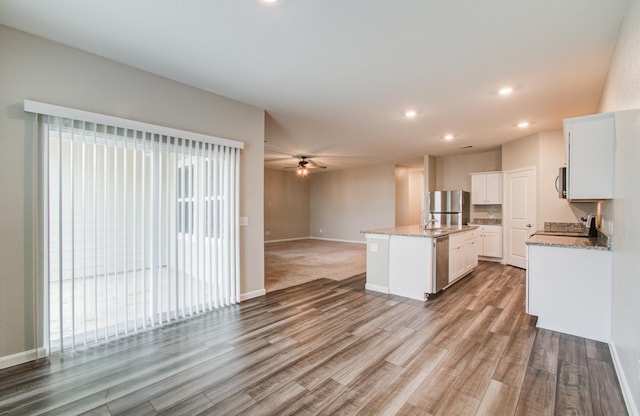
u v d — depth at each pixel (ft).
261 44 8.35
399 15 7.03
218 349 8.50
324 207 37.04
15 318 7.70
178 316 10.75
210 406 6.07
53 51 8.26
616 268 8.18
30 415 5.80
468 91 11.59
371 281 14.74
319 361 7.83
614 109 8.76
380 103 12.96
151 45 8.43
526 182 18.94
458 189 25.55
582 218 15.31
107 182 9.08
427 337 9.30
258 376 7.14
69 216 8.41
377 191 31.99
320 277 17.28
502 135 18.57
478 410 5.93
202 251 11.43
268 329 9.89
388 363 7.74
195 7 6.77
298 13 6.97
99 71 9.04
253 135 13.29
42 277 8.05
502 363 7.75
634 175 6.35
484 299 13.19
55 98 8.29
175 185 10.66
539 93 11.70
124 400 6.25
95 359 7.94
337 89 11.47
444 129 17.15
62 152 8.29
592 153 9.36
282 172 35.50
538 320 10.10
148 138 10.02
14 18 7.23
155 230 10.13
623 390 6.47
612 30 7.57
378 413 5.85
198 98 11.35
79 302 8.99
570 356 8.14
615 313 8.11
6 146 7.59
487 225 22.24
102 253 9.01
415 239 13.35
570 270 9.61
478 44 8.29
